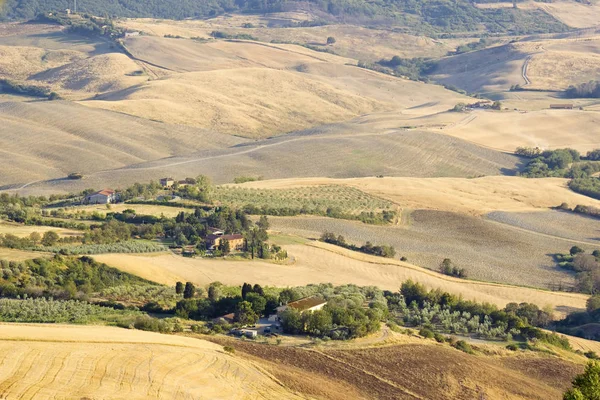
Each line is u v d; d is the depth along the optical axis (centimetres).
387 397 17312
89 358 15762
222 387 15688
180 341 18050
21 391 13725
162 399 14438
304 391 16562
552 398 18625
